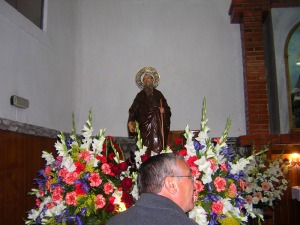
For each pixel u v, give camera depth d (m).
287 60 5.61
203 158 2.46
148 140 4.41
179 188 1.64
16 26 4.05
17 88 4.02
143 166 1.69
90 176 2.57
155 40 6.26
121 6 6.38
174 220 1.47
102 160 2.69
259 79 5.63
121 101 6.13
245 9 5.75
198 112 6.03
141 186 1.67
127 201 2.51
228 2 6.28
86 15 6.37
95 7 6.39
